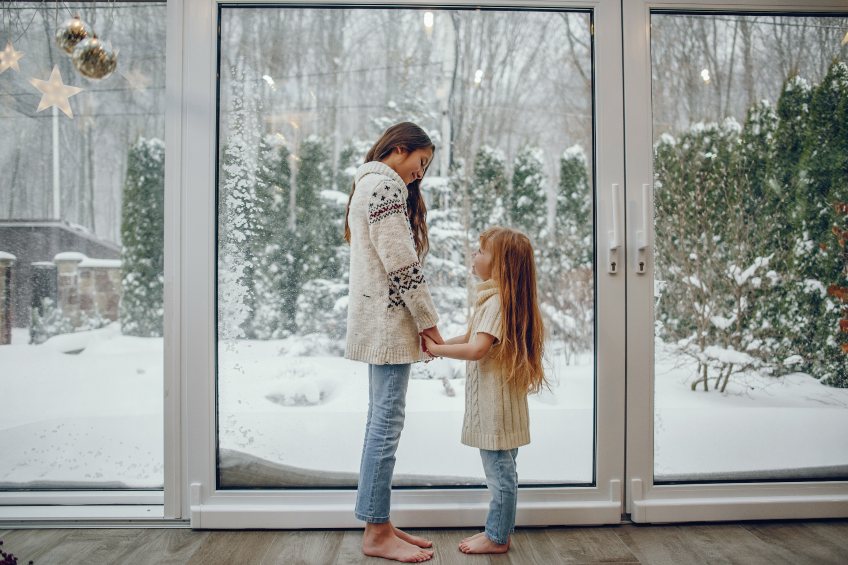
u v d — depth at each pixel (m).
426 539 1.64
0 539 1.63
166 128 1.76
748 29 1.84
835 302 1.83
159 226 1.89
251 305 1.78
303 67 1.80
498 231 1.56
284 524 1.71
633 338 1.78
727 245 1.82
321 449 1.78
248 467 1.77
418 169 1.59
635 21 1.80
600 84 1.80
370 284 1.48
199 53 1.76
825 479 1.82
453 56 1.81
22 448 1.85
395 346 1.46
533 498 1.76
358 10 1.81
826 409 1.82
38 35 1.86
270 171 1.79
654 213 1.81
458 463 1.79
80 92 1.88
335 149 1.80
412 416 1.79
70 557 1.52
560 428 1.80
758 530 1.71
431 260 1.80
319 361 1.79
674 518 1.75
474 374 1.53
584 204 1.81
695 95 1.82
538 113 1.82
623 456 1.78
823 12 1.84
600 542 1.62
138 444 1.88
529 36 1.83
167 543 1.61
